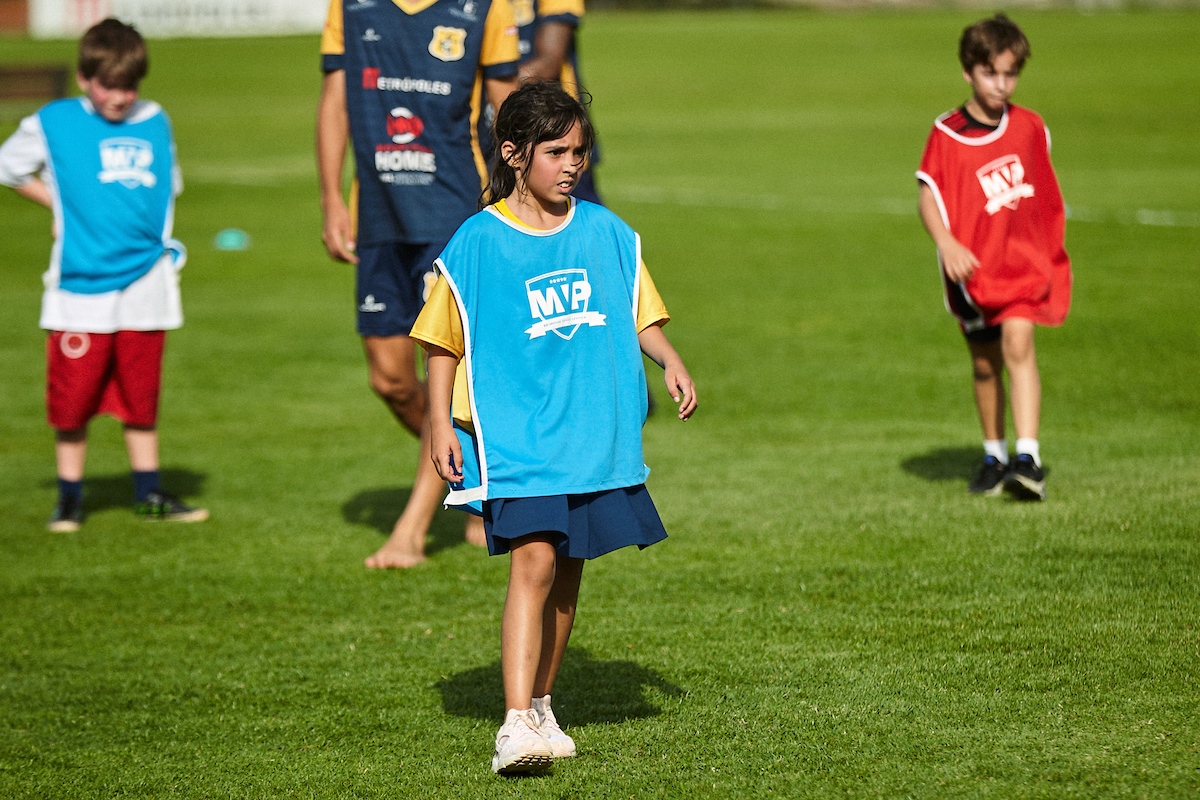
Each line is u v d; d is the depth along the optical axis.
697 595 18.64
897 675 15.26
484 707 15.30
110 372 24.22
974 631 16.50
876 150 82.44
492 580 20.36
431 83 20.97
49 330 23.89
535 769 13.05
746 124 97.56
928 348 35.78
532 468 13.21
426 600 19.45
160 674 16.88
